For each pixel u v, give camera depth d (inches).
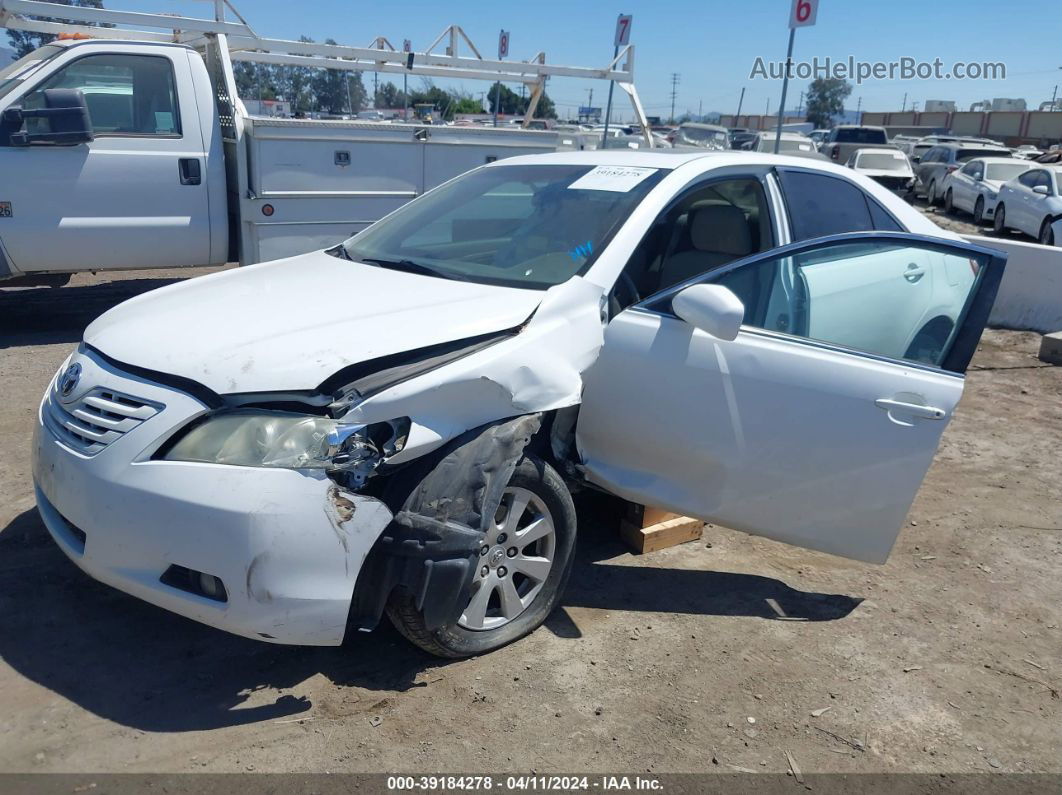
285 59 358.6
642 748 112.3
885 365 134.7
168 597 110.6
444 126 327.9
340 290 139.0
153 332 124.0
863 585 157.5
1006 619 148.3
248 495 105.5
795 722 119.1
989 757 114.9
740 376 134.0
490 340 124.4
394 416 112.0
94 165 272.2
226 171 309.1
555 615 141.0
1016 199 660.7
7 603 134.5
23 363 255.8
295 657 126.2
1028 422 250.8
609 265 141.5
